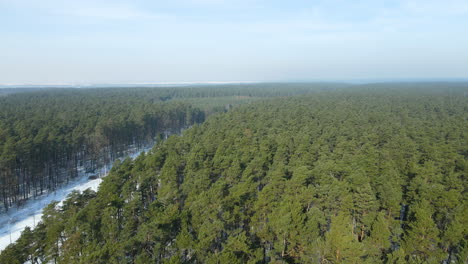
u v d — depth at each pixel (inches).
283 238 1005.8
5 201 1905.8
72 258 991.0
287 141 2198.6
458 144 2145.7
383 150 1952.5
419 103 5078.7
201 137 2615.7
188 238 991.0
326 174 1459.2
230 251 921.5
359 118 3417.8
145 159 1982.0
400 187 1371.8
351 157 1745.8
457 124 2935.5
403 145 2036.2
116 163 2048.5
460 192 1337.4
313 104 5172.2
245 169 1621.6
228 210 1189.7
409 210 1194.0
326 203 1205.1
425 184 1285.7
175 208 1214.3
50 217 1200.2
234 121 3312.0
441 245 1064.8
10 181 1950.1
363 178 1344.7
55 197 2194.9
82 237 1067.3
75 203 1366.9
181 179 1851.6
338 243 878.4
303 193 1237.7
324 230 1119.0
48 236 1060.5
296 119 3304.6
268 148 2032.5
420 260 931.3
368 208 1152.2
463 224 1026.7
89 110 4217.5
